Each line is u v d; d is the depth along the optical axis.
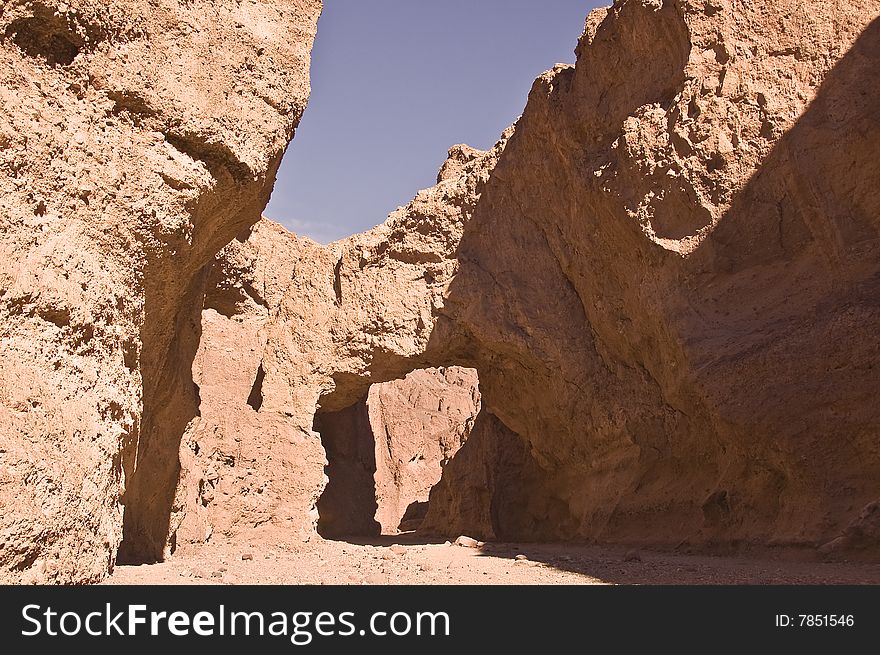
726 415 10.51
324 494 19.42
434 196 15.96
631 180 12.34
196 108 7.18
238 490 13.54
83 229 5.99
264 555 11.59
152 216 6.61
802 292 10.72
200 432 12.73
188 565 9.23
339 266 15.66
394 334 15.38
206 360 13.52
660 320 11.84
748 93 11.51
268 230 15.49
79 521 5.03
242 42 7.77
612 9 13.20
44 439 4.96
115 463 5.76
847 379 9.78
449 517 18.19
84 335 5.73
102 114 6.45
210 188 7.29
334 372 15.34
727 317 11.19
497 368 15.84
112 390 5.84
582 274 14.02
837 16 11.31
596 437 14.12
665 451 12.84
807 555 9.32
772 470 10.39
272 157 7.99
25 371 5.08
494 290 15.02
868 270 10.25
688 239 11.68
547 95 14.21
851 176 10.62
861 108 10.73
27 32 6.06
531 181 14.89
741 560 9.66
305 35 8.45
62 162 5.96
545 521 16.36
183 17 7.22
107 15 6.55
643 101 12.64
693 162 11.68
